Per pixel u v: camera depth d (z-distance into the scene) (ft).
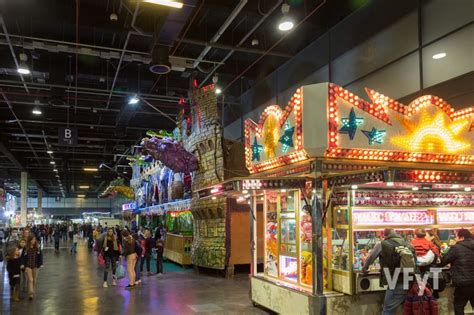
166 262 63.67
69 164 157.69
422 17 39.29
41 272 53.67
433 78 37.83
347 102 23.89
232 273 46.39
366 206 24.52
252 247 31.86
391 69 42.70
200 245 50.24
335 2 53.42
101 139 109.29
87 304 32.65
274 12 52.16
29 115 87.71
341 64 49.75
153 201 84.43
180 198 61.21
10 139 114.52
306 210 26.35
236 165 48.21
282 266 29.07
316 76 54.13
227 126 79.36
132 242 41.09
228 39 58.18
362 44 46.62
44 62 64.03
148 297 35.04
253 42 55.11
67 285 42.50
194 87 56.18
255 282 30.71
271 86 64.28
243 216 47.39
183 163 51.70
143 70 69.72
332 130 23.29
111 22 50.14
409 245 21.85
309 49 55.67
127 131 100.73
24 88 73.61
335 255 25.26
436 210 26.40
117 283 43.21
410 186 24.02
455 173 22.34
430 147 25.90
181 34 55.67
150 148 50.96
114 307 31.32
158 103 78.38
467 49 34.63
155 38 48.88
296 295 24.94
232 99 75.10
